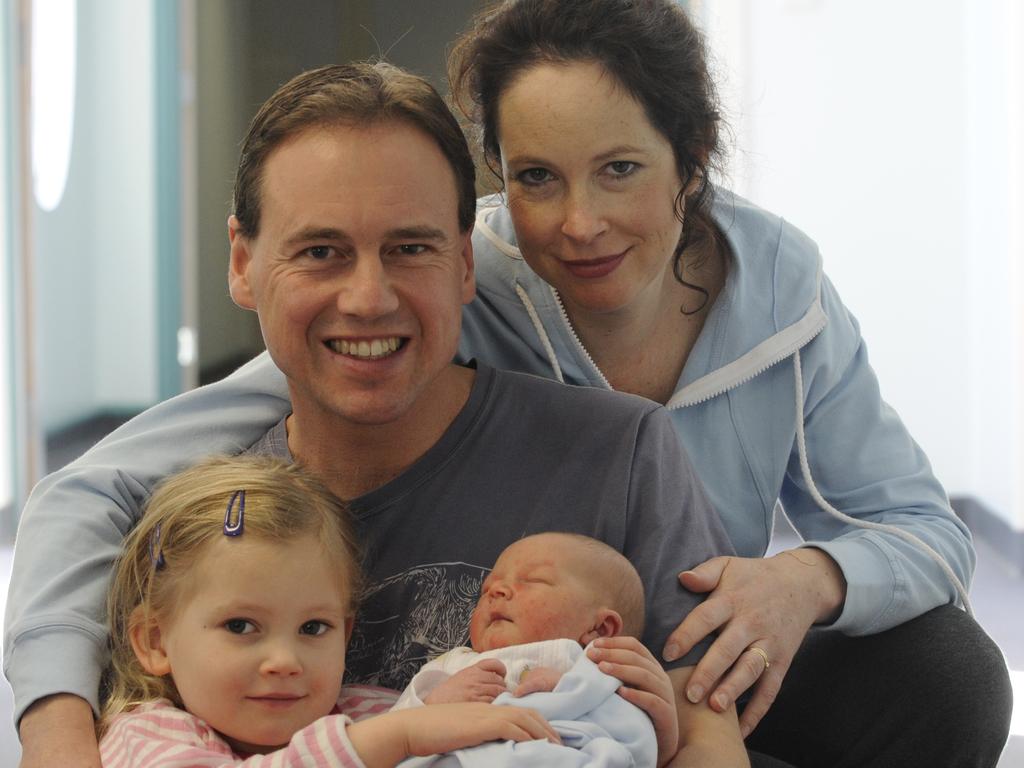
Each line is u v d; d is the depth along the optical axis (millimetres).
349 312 1329
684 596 1432
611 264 1560
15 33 4582
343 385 1374
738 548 1742
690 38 1574
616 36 1491
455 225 1401
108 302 5465
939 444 5027
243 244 1455
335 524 1396
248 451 1561
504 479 1475
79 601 1429
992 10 4543
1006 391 4547
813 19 4758
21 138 4621
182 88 4496
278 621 1322
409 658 1436
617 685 1294
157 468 1560
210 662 1313
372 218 1321
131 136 5375
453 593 1443
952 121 4832
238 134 4508
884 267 4918
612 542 1458
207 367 4703
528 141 1514
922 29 4777
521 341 1748
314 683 1329
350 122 1330
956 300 4934
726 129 1723
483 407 1491
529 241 1573
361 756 1185
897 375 4988
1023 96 4383
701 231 1717
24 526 1514
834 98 4809
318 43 4266
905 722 1507
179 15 4445
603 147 1496
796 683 1630
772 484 1742
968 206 4879
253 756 1219
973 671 1486
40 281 4957
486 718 1207
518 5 1548
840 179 4859
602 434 1489
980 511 4934
